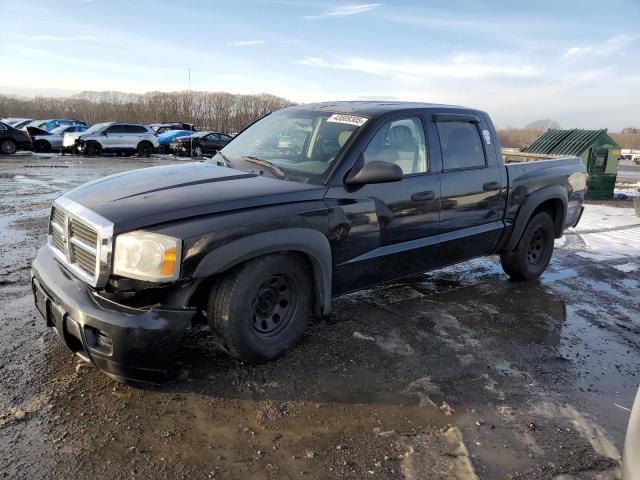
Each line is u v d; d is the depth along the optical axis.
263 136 4.33
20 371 3.15
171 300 2.82
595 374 3.58
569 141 14.49
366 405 3.01
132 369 2.79
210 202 3.03
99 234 2.78
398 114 4.06
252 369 3.32
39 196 10.23
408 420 2.89
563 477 2.48
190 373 3.24
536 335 4.20
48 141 25.16
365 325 4.16
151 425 2.71
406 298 4.89
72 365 3.26
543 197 5.27
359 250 3.72
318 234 3.37
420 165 4.17
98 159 22.03
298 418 2.84
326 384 3.21
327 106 4.39
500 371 3.53
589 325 4.49
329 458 2.53
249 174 3.71
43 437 2.56
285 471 2.43
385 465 2.50
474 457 2.59
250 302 3.12
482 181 4.65
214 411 2.86
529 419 2.96
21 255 5.68
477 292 5.21
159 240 2.76
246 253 2.98
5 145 22.09
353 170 3.65
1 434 2.56
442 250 4.41
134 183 3.40
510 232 5.11
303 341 3.78
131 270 2.76
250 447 2.58
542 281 5.73
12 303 4.22
